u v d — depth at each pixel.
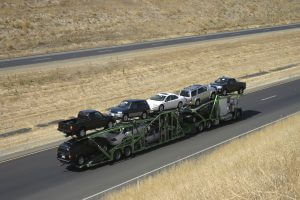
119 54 65.75
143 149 35.47
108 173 30.64
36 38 70.75
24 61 59.09
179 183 21.42
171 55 68.50
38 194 27.00
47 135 40.00
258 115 45.44
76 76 55.16
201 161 27.89
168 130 37.53
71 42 72.81
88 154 31.86
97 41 75.62
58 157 31.91
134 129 34.78
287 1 131.88
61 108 48.53
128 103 43.22
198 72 66.12
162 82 60.44
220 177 15.88
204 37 85.81
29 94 49.16
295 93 55.53
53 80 52.88
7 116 44.53
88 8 86.69
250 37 86.81
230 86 53.91
